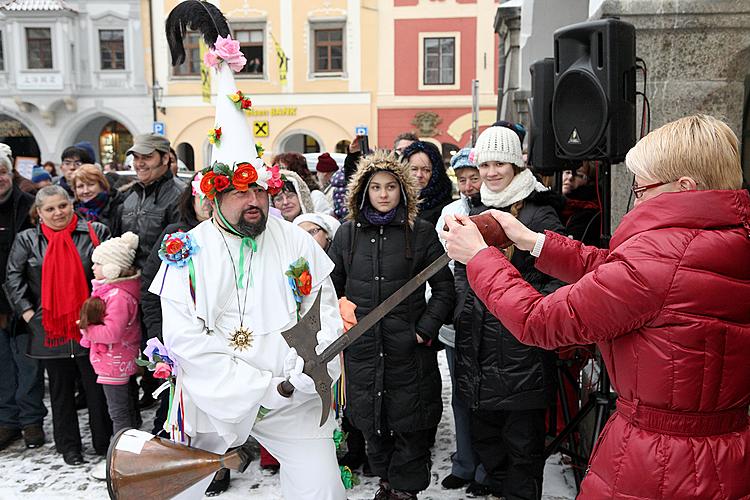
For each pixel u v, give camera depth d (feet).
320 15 69.82
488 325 9.05
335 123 71.00
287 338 7.01
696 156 5.10
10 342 13.35
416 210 9.76
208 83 70.69
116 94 73.41
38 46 73.56
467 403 9.32
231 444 7.48
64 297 12.01
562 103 9.71
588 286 5.15
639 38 11.03
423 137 70.23
